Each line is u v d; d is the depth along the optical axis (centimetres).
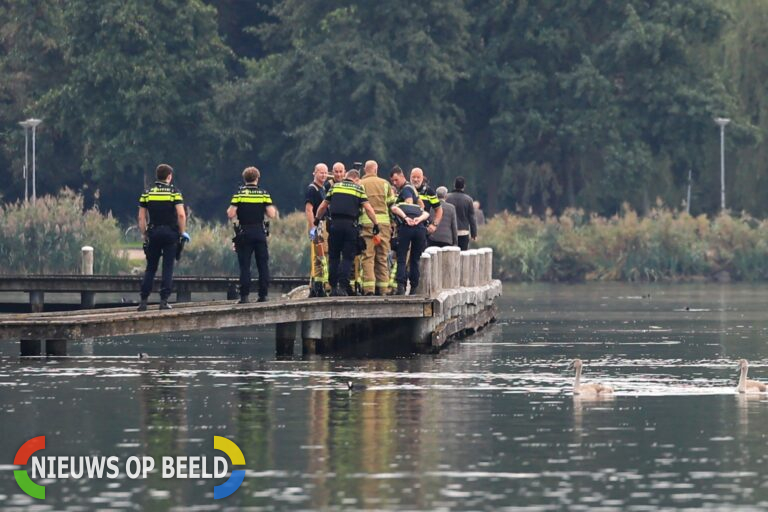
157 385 8206
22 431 6481
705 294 19725
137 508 4997
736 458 5862
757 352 10619
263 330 13162
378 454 5941
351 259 10219
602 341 11644
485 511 4944
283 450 6022
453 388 8125
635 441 6256
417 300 10262
